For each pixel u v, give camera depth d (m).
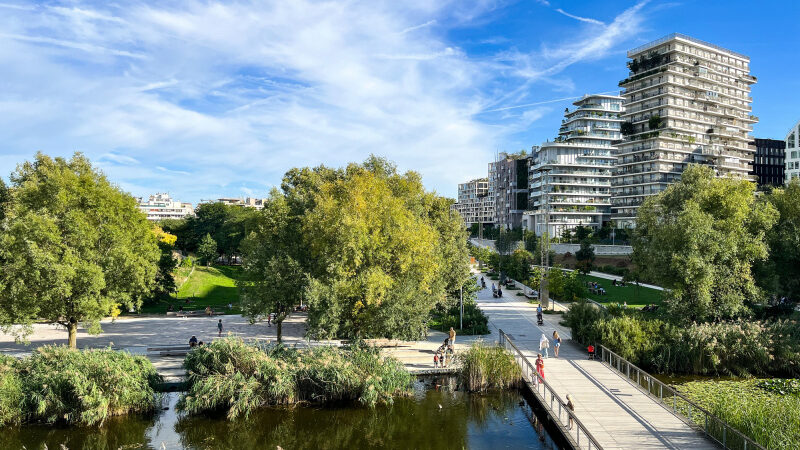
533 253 88.25
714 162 104.69
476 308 42.47
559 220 116.00
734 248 30.36
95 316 27.61
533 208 131.50
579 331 32.25
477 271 92.69
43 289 26.58
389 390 23.61
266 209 32.66
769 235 34.69
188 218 96.81
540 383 24.11
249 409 21.95
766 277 33.47
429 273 28.28
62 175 29.11
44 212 27.28
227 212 94.75
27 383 21.44
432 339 34.81
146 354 30.12
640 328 29.06
